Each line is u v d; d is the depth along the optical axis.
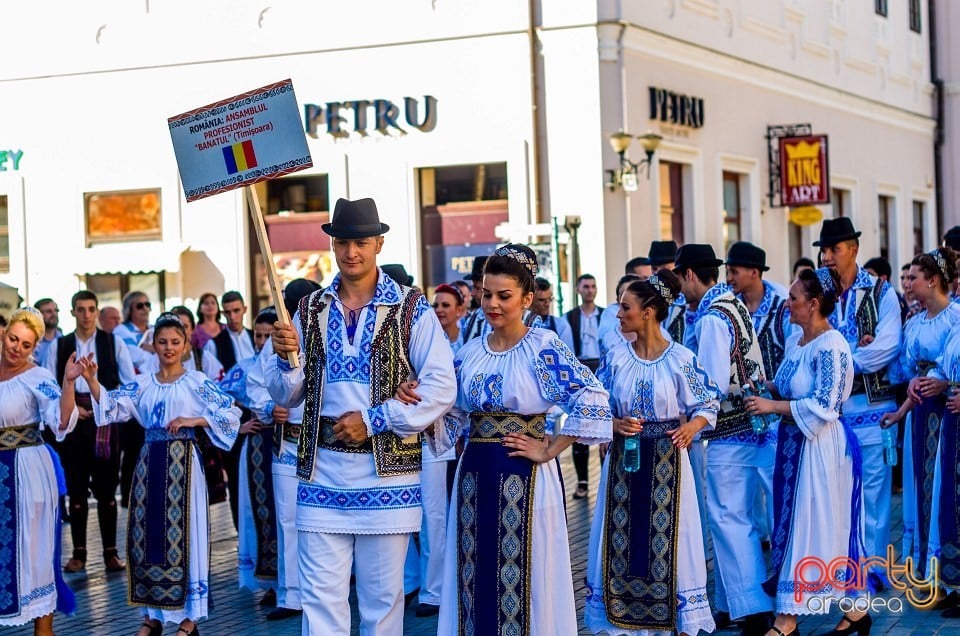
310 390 6.88
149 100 22.12
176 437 8.79
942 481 8.84
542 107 20.42
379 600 6.86
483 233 20.81
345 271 6.82
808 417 7.94
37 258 22.61
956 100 33.44
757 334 9.43
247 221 21.75
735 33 23.69
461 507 6.92
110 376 12.30
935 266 9.19
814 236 26.72
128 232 22.30
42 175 22.58
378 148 21.12
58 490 9.00
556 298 19.53
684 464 7.68
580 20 20.19
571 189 20.30
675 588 7.63
